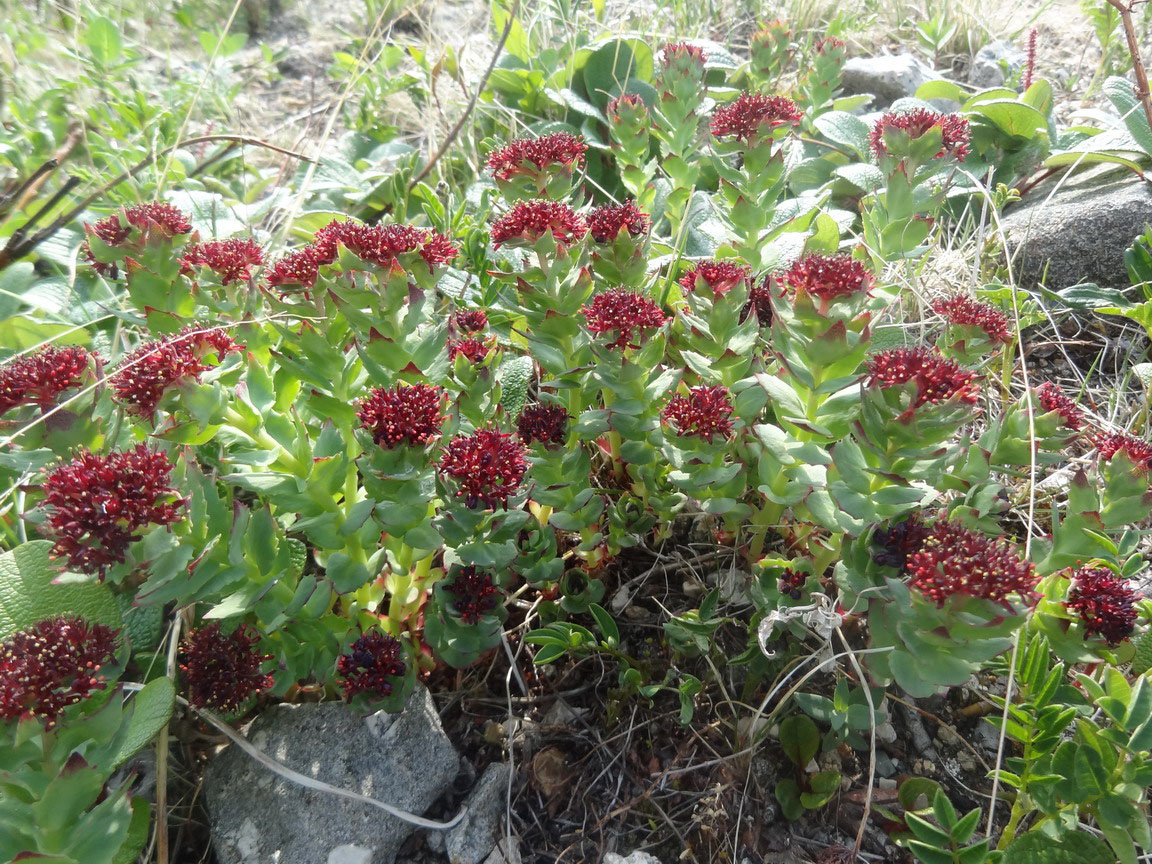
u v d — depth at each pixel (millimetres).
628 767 276
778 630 271
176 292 278
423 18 712
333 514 253
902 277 391
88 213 440
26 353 332
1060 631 248
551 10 595
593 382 281
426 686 300
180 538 237
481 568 276
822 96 498
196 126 563
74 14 601
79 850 208
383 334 250
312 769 258
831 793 258
